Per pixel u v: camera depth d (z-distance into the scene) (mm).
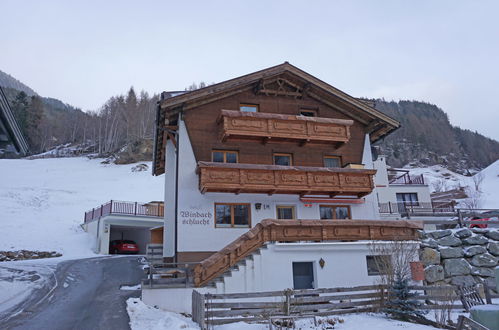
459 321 8852
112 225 29484
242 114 18516
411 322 10594
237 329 9625
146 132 95188
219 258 13305
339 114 21922
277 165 19000
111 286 14906
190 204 17797
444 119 184375
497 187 70312
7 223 29469
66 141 101875
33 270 17984
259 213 18703
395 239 14305
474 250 16438
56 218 34156
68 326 9656
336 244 14547
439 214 22266
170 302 12328
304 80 21016
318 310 11562
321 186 19094
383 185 34281
